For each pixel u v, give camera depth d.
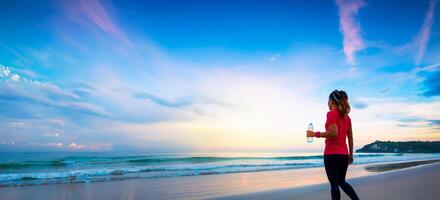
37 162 20.22
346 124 4.10
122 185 9.40
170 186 9.13
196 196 7.07
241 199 6.37
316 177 11.97
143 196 7.26
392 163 23.06
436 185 7.52
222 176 12.38
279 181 10.46
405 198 5.62
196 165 20.45
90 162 22.81
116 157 29.80
